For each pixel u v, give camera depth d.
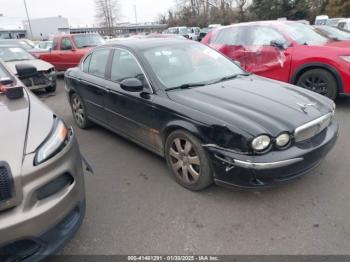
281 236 2.51
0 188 1.79
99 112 4.61
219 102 3.08
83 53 10.93
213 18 44.12
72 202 2.11
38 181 1.92
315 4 32.81
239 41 6.96
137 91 3.53
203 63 4.09
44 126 2.22
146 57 3.79
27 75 3.43
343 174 3.39
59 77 12.54
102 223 2.78
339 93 5.62
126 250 2.45
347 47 5.79
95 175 3.66
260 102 3.08
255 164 2.57
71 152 2.25
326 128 3.18
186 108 3.06
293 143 2.76
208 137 2.82
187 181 3.20
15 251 1.85
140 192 3.25
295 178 2.77
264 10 35.22
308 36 6.48
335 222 2.64
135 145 4.52
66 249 2.48
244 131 2.61
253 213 2.81
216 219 2.75
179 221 2.75
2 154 1.88
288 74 6.16
